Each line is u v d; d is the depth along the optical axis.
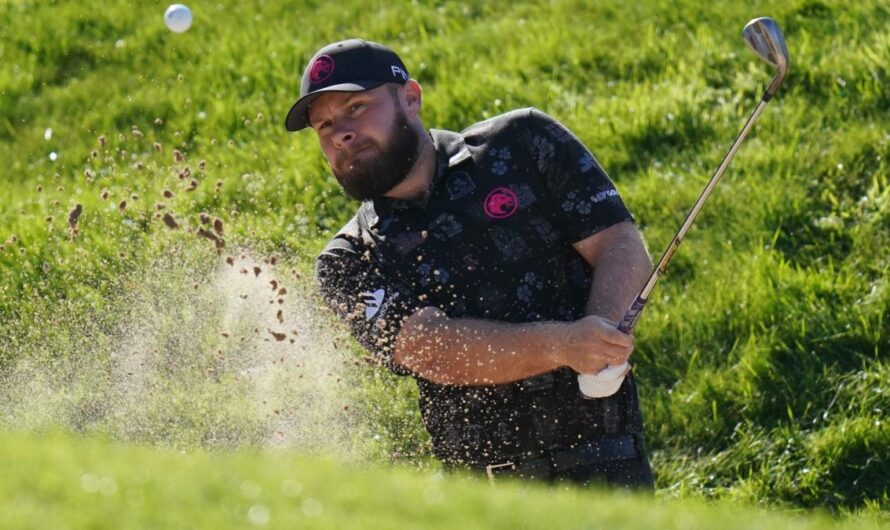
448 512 11.23
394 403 19.56
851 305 25.25
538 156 16.44
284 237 27.42
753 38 16.47
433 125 31.58
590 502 12.34
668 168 29.38
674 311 25.56
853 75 30.98
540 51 34.09
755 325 25.19
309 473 12.31
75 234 18.78
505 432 16.38
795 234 27.28
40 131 33.66
